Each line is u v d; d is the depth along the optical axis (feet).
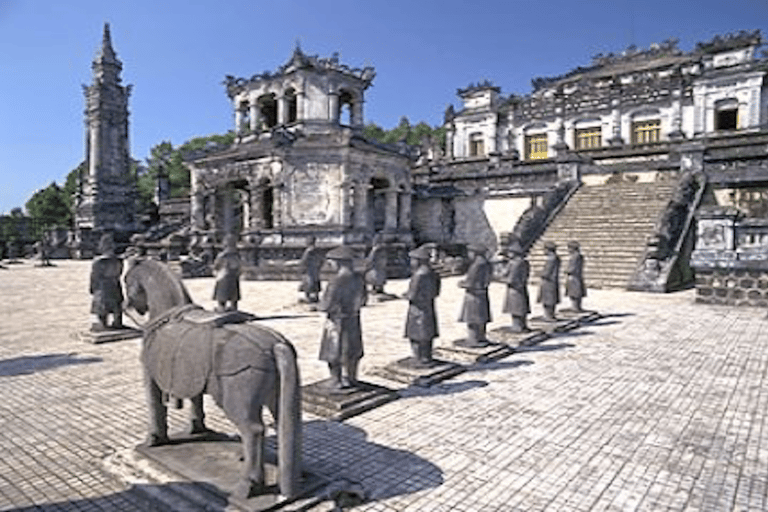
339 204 85.15
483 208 106.93
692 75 121.39
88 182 147.95
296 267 80.89
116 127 150.00
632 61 156.46
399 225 100.22
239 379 12.87
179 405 15.80
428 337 25.80
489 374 26.40
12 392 23.35
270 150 86.17
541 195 98.12
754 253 47.03
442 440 18.01
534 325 37.37
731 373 26.12
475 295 30.32
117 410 21.02
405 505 13.80
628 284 60.08
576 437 18.28
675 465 16.11
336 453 16.92
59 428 19.08
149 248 106.22
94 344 33.40
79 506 13.71
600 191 87.30
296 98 97.45
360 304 22.04
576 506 13.75
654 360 28.89
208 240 96.48
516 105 150.00
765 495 14.28
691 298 53.83
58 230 145.89
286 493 12.97
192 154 100.89
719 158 81.41
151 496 13.76
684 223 67.67
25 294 62.03
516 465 16.12
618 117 132.87
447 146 164.55
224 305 42.04
